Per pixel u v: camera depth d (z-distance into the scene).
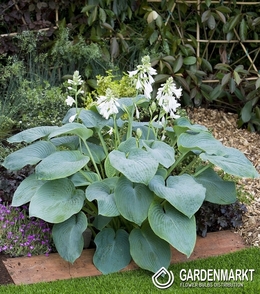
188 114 2.39
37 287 1.39
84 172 1.60
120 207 1.46
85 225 1.48
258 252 1.58
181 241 1.43
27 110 2.13
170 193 1.45
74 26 2.36
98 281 1.43
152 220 1.45
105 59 2.28
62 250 1.47
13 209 1.69
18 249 1.55
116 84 2.10
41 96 2.12
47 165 1.48
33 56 2.31
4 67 2.19
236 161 1.57
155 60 2.24
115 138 1.65
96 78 2.32
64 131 1.51
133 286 1.40
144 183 1.40
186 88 2.30
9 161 1.59
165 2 2.37
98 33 2.34
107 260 1.51
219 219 1.70
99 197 1.47
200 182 1.66
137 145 1.56
